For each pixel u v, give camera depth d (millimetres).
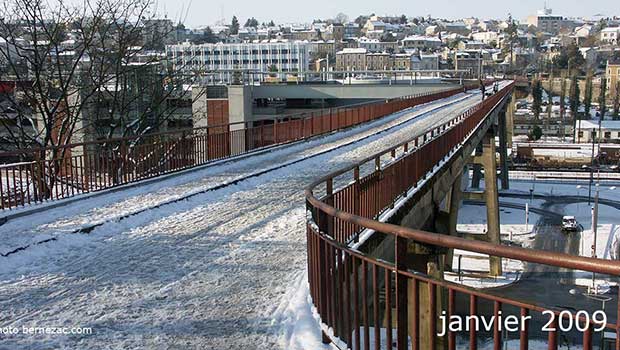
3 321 6469
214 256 9070
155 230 10836
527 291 29625
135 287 7602
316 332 5859
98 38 23812
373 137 28906
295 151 23719
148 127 25984
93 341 5898
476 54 161250
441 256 11180
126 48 24547
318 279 5859
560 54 173625
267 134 24672
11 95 23656
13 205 12461
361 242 9219
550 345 3295
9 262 8641
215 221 11562
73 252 9359
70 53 26781
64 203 12844
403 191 12734
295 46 124062
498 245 3428
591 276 31000
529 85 122375
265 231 10703
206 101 48062
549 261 3143
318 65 149625
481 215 50938
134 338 5957
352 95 54812
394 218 11148
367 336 4867
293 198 13961
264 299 7059
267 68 118625
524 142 90688
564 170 73312
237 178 16453
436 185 15938
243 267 8453
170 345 5762
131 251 9391
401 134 30234
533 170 73500
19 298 7211
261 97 54188
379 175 11055
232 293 7309
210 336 5969
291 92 54375
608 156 80688
